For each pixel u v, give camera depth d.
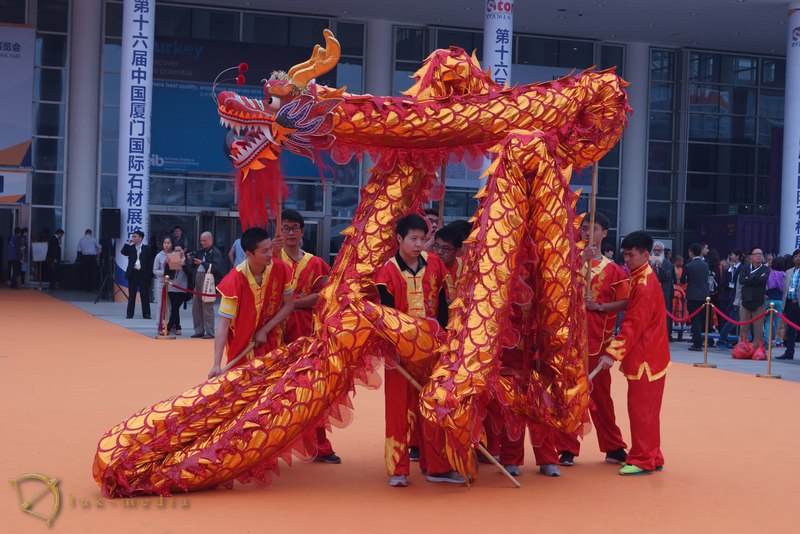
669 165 31.94
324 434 6.88
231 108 6.24
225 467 5.86
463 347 6.03
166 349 14.03
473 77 6.88
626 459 6.88
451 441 6.01
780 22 27.84
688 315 16.58
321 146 6.33
